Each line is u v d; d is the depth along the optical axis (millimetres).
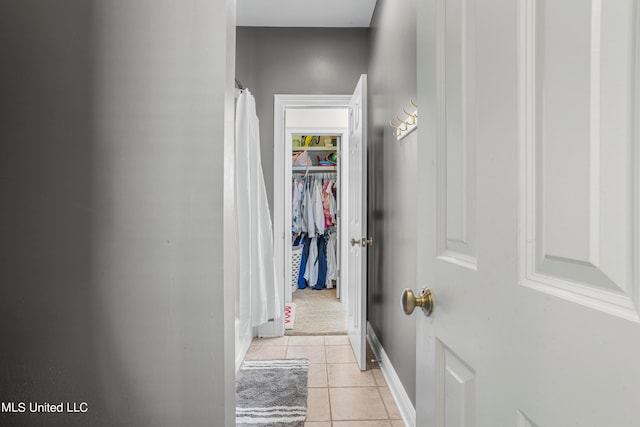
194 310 863
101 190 861
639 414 355
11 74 862
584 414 418
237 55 3234
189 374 861
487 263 616
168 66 861
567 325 445
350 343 3051
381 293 2635
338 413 1980
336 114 4434
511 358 553
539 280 501
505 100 566
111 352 862
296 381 2336
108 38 858
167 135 863
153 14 861
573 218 445
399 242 2072
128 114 860
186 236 864
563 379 451
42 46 861
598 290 410
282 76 3252
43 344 860
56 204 859
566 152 455
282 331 3242
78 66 861
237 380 2355
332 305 4352
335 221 5180
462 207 712
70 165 859
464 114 704
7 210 861
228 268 904
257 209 2779
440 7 803
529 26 516
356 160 2797
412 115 1722
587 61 421
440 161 806
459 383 718
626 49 376
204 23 861
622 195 383
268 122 3254
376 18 2836
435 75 824
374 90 2920
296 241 5266
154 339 863
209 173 864
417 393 949
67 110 860
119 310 861
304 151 5160
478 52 638
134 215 862
